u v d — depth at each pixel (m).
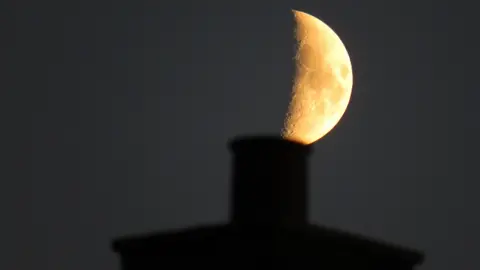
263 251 56.38
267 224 58.16
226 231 57.47
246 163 61.81
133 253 61.69
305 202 62.31
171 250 59.66
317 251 57.53
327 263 57.97
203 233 58.25
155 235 60.50
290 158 61.66
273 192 61.06
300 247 56.88
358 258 60.09
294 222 60.97
